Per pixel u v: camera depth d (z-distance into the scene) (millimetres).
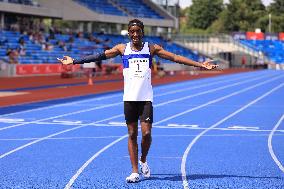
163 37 75312
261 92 30594
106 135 12836
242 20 127750
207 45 82500
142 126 7402
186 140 12102
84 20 61344
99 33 65062
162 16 74500
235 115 17938
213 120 16391
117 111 18938
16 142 11594
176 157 9758
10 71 43625
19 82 37500
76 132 13383
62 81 39812
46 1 60438
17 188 7129
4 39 48469
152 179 7754
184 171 8391
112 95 27000
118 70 53625
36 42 51062
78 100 23766
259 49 89375
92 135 12828
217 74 59656
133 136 7555
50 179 7715
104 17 62312
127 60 7406
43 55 49438
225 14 128125
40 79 41750
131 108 7441
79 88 32375
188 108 20500
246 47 85375
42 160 9344
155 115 17812
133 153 7559
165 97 26359
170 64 63938
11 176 7922
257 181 7578
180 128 14398
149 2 74625
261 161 9297
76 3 61094
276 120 16422
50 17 58125
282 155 9961
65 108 19938
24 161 9234
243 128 14422
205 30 134625
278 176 7941
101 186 7266
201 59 73375
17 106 20500
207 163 9109
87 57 7438
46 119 16250
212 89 33062
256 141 11961
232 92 30438
